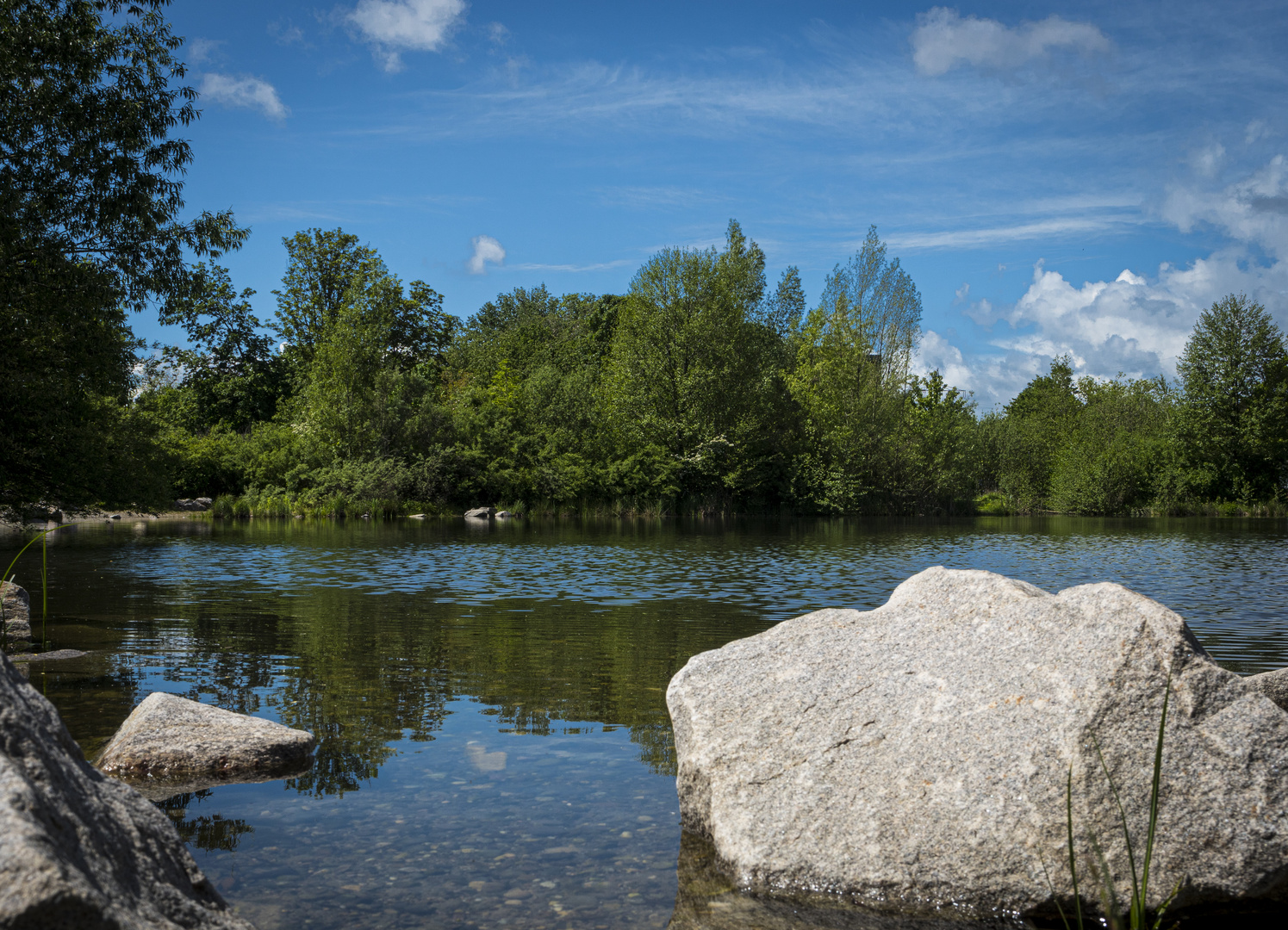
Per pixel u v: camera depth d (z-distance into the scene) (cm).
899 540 2678
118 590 1343
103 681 727
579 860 396
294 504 3888
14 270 1280
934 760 381
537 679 756
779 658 452
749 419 4438
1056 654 392
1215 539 2769
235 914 290
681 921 342
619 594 1338
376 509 3872
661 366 4444
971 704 393
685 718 445
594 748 562
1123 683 368
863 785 385
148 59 1418
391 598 1283
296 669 788
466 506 4269
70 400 1452
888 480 4800
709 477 4462
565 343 6400
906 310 4872
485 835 423
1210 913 339
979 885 353
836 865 368
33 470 1477
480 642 928
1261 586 1470
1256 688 402
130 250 1377
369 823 436
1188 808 344
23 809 219
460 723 616
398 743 569
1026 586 445
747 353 4475
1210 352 5028
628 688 727
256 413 4984
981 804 363
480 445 4312
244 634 969
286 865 385
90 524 3162
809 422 4619
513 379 5306
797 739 411
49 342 1392
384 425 4200
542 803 466
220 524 3300
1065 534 3061
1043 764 362
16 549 2050
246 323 5103
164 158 1403
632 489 4409
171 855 285
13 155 1299
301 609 1165
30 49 1299
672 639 953
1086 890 342
